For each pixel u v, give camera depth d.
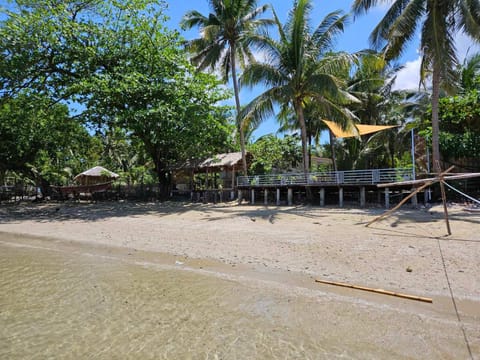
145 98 18.61
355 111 25.09
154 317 4.29
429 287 5.21
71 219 14.99
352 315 4.29
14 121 19.75
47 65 18.42
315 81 16.92
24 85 18.06
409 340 3.62
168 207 20.00
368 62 17.75
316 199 19.97
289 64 18.23
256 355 3.35
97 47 18.58
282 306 4.62
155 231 11.05
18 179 40.53
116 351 3.45
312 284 5.55
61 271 6.41
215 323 4.10
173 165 25.20
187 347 3.52
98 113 18.88
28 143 23.17
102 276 6.07
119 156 40.22
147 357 3.33
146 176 34.88
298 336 3.75
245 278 5.92
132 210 18.58
